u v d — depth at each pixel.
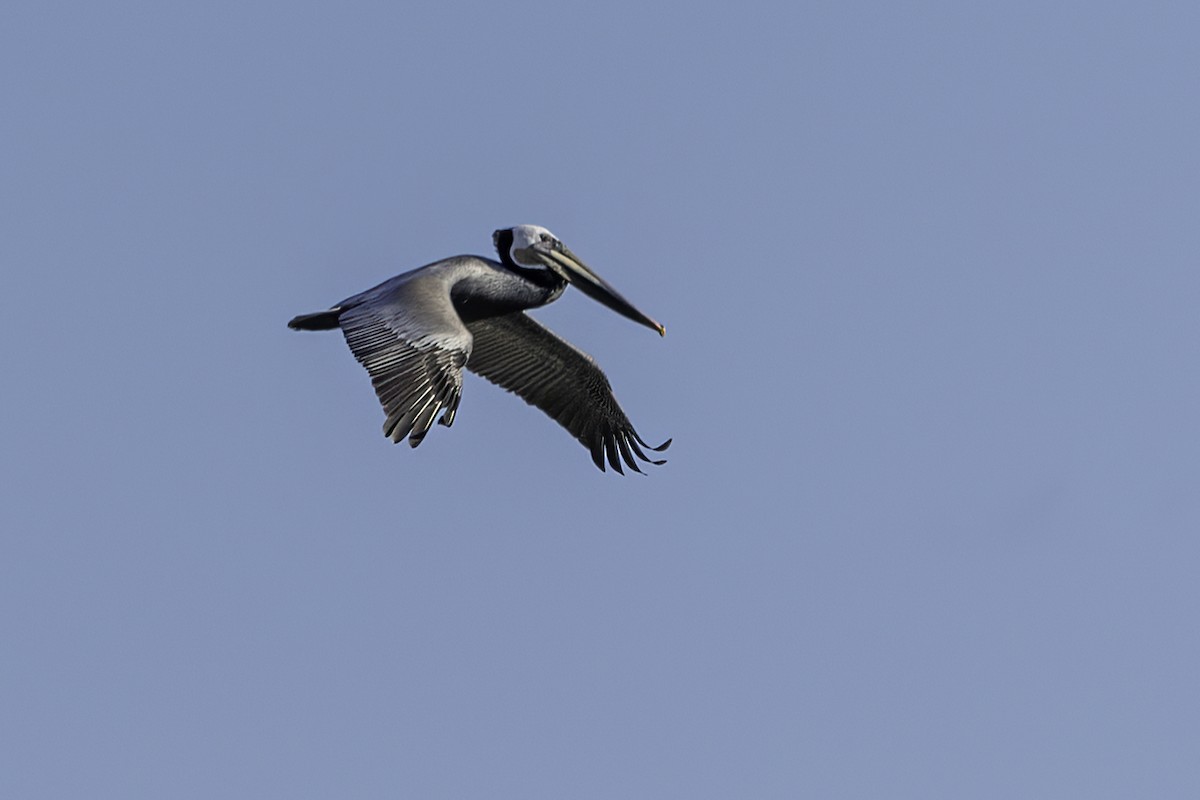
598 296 18.41
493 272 17.31
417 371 14.64
